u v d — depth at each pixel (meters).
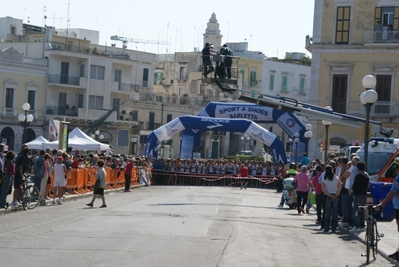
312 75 51.34
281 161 47.50
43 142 38.53
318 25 51.19
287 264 13.32
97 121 70.88
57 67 71.62
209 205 27.53
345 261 14.44
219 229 18.36
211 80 27.28
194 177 49.56
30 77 69.19
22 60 68.44
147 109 83.69
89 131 73.56
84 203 27.50
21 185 23.50
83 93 73.81
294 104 29.59
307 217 25.02
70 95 72.81
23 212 22.72
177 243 15.22
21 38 82.00
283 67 98.75
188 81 96.31
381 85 49.91
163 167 49.53
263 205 30.11
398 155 26.28
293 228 20.62
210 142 90.31
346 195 20.66
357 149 30.05
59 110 71.62
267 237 17.50
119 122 76.69
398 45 49.03
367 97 21.73
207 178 49.62
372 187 22.69
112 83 76.19
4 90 66.94
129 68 78.62
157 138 48.38
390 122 49.41
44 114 70.50
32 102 69.62
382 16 49.94
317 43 51.09
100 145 42.34
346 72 50.62
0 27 86.06
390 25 49.62
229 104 49.16
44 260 12.52
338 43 50.78
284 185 29.47
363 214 19.47
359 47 50.16
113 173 39.38
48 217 20.78
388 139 26.69
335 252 15.73
